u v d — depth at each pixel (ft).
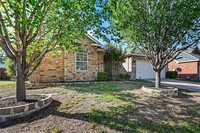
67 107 17.62
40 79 38.06
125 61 56.13
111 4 16.74
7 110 14.96
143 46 26.73
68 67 41.32
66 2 13.05
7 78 62.13
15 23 14.70
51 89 27.78
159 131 13.33
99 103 18.57
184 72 69.46
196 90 30.17
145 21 23.97
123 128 13.38
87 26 18.12
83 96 21.63
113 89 28.48
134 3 23.27
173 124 14.57
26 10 14.06
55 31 18.93
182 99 21.70
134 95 22.90
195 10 21.08
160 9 22.80
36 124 14.29
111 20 21.18
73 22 17.30
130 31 24.98
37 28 16.75
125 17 22.66
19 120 15.11
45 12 14.28
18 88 18.01
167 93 23.38
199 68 64.90
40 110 17.06
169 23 22.74
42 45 20.97
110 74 51.75
